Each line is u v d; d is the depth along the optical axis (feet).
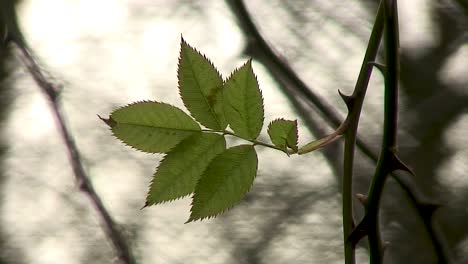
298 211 17.26
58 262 16.34
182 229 17.38
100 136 17.57
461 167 14.98
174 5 18.17
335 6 16.61
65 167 16.79
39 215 16.61
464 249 14.58
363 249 12.11
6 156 16.72
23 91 14.32
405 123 15.24
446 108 15.23
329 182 17.24
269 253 17.44
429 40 15.49
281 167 17.24
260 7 16.51
